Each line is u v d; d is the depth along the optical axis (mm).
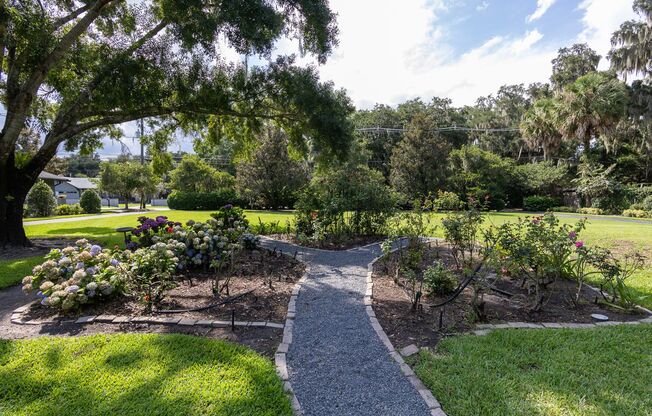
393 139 25656
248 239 5992
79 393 1990
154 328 2926
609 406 1884
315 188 8555
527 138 20984
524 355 2455
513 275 4117
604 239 7352
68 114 6758
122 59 5855
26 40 5527
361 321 3119
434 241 7180
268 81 7211
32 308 3408
